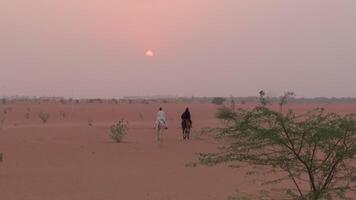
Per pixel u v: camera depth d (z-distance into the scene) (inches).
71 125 1935.3
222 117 342.0
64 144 1182.9
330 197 354.3
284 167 357.4
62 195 590.9
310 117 339.3
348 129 329.4
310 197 358.9
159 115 1321.4
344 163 361.7
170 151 1043.9
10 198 570.6
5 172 757.9
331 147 341.1
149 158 933.2
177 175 737.6
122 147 1122.7
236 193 592.1
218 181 683.4
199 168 799.7
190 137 1365.7
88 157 943.7
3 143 1189.7
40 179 696.4
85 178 707.4
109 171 773.9
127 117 2674.7
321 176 356.8
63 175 733.3
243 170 769.6
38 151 1034.7
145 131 1626.5
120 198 575.5
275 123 333.7
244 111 340.5
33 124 2023.9
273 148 355.9
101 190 621.9
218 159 363.3
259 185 645.9
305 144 341.1
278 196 518.6
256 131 335.0
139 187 641.6
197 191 614.5
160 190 623.2
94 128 1724.9
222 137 347.9
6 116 2561.5
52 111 3016.7
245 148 347.6
